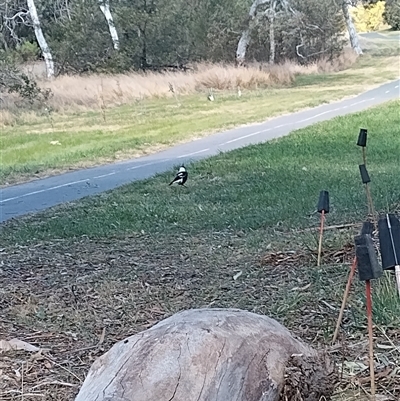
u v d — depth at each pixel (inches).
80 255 297.3
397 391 152.3
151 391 100.4
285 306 207.5
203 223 344.2
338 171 454.9
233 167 511.5
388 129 661.3
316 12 1616.6
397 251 141.0
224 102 1072.2
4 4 1497.3
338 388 150.1
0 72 1079.6
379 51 1875.0
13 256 301.3
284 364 115.0
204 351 106.5
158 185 469.1
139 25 1393.9
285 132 735.7
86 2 1446.9
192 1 1482.5
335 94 1123.9
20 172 577.0
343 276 230.1
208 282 243.4
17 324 212.4
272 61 1513.3
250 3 1542.8
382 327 185.5
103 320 213.0
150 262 277.1
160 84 1193.4
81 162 617.3
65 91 1119.6
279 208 356.5
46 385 168.4
